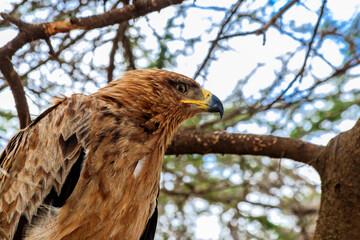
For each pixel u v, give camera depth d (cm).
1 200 925
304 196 1811
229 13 1236
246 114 1596
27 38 1058
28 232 902
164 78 1054
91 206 896
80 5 1309
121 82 1027
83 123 920
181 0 1092
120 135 934
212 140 1245
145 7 1076
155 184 1020
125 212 944
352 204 1016
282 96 1330
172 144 1261
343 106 1633
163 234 1664
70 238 903
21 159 934
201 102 1093
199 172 1709
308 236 1700
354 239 1022
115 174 913
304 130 1620
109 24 1079
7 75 1056
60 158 907
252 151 1226
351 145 1014
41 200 902
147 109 1004
